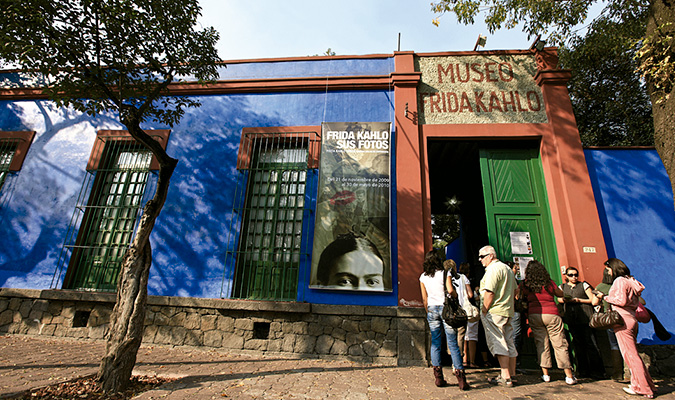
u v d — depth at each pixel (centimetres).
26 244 704
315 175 684
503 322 452
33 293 653
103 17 491
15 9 429
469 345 572
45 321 647
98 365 466
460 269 611
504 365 447
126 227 706
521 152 701
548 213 654
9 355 491
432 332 443
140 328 399
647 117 1222
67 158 760
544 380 477
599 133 1292
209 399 355
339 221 636
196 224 682
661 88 427
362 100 731
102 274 682
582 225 608
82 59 504
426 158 675
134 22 499
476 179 993
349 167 666
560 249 614
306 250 633
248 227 678
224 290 635
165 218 692
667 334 478
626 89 1205
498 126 684
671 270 590
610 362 509
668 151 409
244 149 718
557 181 645
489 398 391
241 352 589
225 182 705
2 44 440
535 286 495
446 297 430
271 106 752
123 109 483
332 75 759
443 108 708
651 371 545
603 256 590
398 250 615
